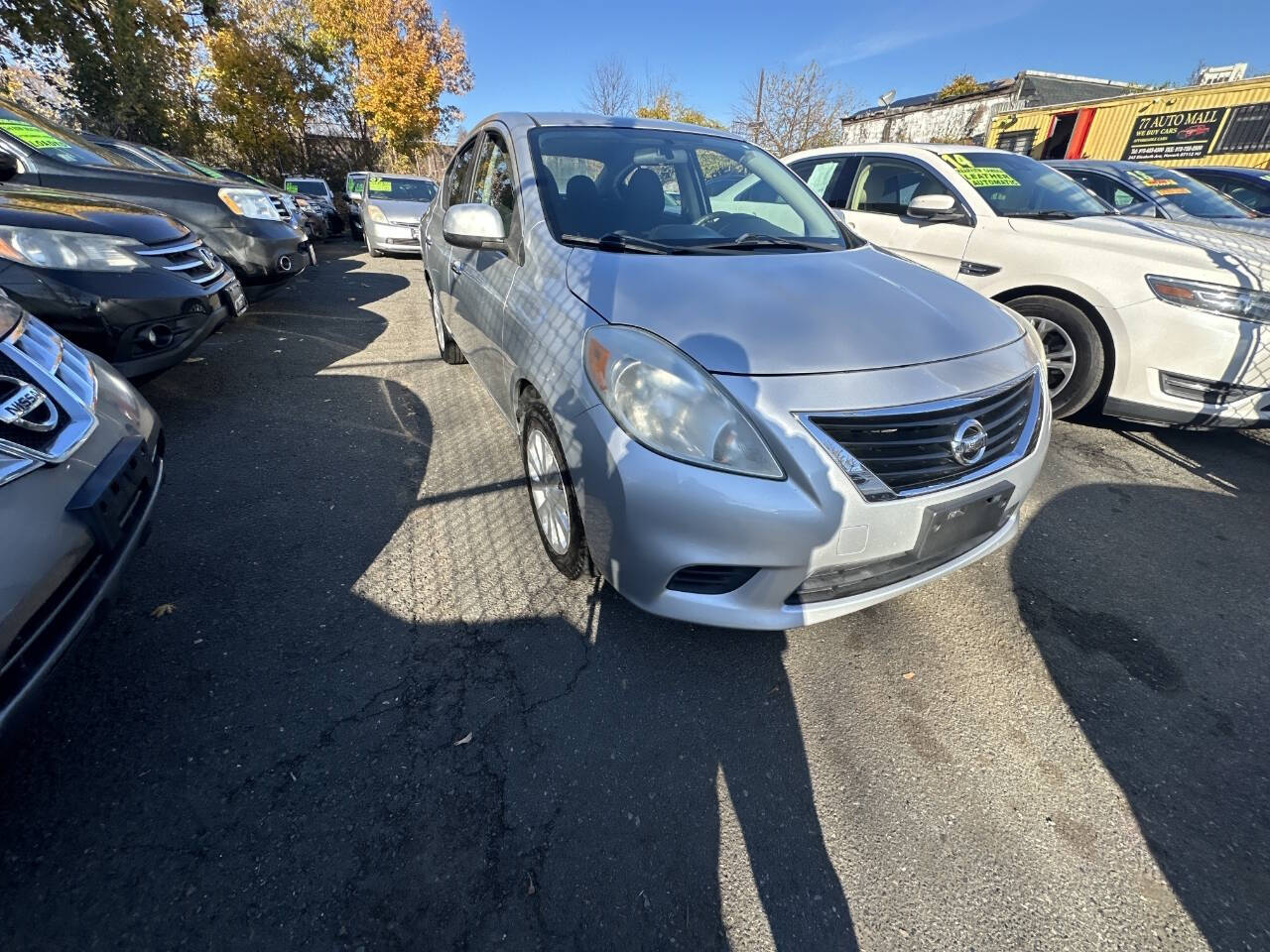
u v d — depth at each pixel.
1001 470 1.75
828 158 4.93
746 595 1.64
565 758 1.60
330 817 1.42
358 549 2.36
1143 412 3.37
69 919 1.20
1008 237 3.73
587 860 1.37
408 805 1.46
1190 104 12.22
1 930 1.18
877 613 2.18
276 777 1.50
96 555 1.48
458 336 3.19
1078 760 1.67
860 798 1.54
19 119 4.42
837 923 1.28
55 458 1.44
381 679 1.79
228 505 2.59
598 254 2.05
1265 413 3.10
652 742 1.66
